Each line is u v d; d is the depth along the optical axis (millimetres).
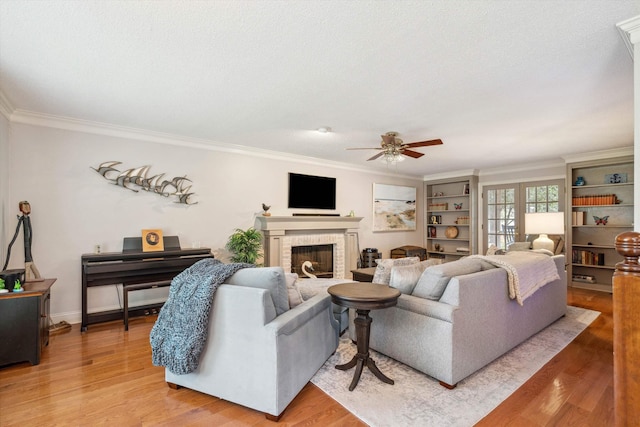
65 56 2139
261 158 5027
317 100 2906
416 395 2098
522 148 4770
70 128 3539
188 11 1662
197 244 4406
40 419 1838
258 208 4996
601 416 1884
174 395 2109
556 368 2486
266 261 4934
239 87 2631
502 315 2641
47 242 3422
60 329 3285
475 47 2016
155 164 4082
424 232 7664
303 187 5500
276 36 1897
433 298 2379
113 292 3818
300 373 2088
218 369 2000
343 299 2141
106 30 1837
